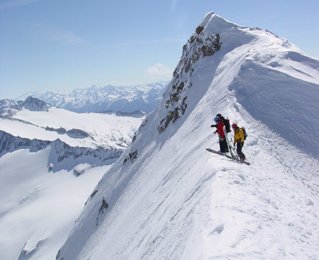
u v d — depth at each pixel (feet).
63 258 263.90
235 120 103.04
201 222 50.80
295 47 155.22
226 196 57.11
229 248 41.34
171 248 56.59
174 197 88.79
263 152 86.22
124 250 112.37
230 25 196.34
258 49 145.59
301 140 92.53
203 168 77.97
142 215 123.24
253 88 116.57
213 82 160.97
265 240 45.03
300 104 104.32
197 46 209.67
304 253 44.91
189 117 159.63
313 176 80.28
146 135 248.73
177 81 232.12
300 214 58.08
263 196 61.26
